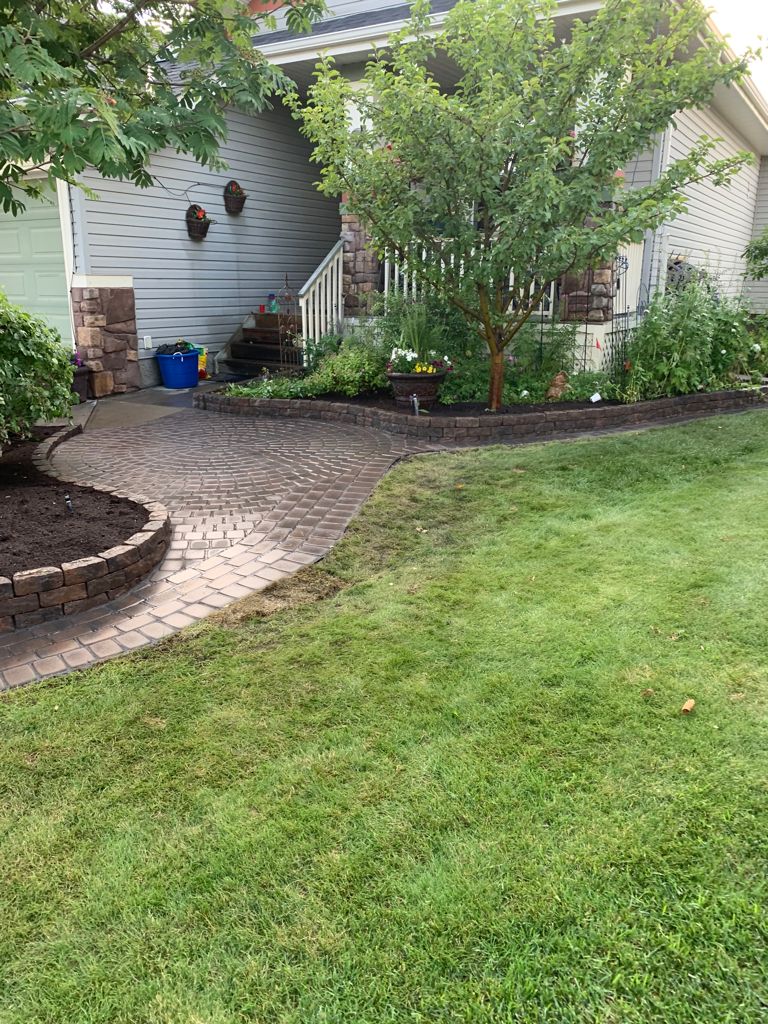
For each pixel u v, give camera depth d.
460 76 9.34
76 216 9.01
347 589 3.82
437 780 2.34
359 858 2.04
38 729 2.68
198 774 2.42
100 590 3.68
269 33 9.94
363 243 9.21
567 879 1.94
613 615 3.36
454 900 1.90
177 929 1.85
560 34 8.20
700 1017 1.58
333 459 6.09
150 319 10.12
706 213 11.77
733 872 1.93
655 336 7.77
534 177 5.66
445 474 5.64
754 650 2.99
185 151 3.50
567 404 7.58
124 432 7.46
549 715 2.65
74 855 2.10
